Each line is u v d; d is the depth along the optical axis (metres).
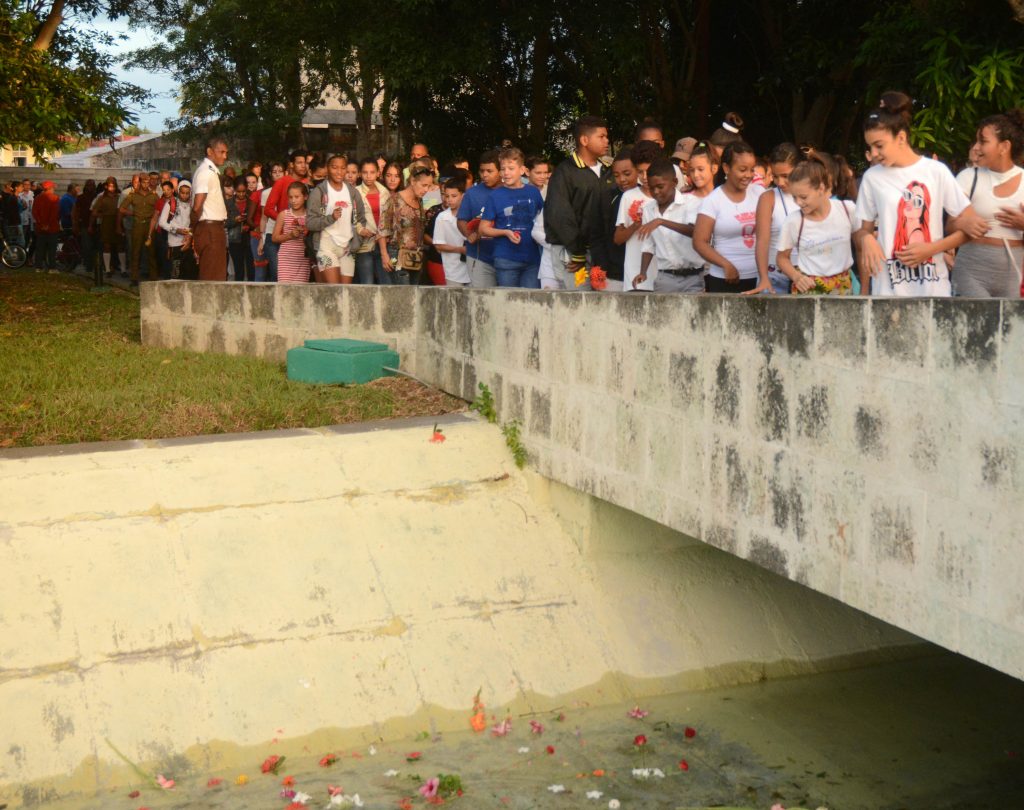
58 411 8.85
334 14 19.91
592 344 7.44
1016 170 5.70
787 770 6.50
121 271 21.84
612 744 6.75
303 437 8.45
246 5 27.03
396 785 6.15
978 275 5.83
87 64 19.25
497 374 8.82
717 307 6.07
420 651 7.17
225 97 38.31
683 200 8.03
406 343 10.40
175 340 12.70
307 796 6.00
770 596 8.23
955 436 4.55
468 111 22.75
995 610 4.41
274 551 7.44
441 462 8.37
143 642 6.75
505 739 6.77
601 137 8.92
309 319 11.27
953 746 6.89
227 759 6.38
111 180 19.67
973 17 11.35
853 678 7.90
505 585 7.72
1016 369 4.26
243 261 16.84
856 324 5.05
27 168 34.06
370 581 7.46
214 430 8.76
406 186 13.48
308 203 12.02
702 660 7.73
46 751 6.14
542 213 9.34
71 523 7.21
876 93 12.84
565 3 18.14
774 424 5.64
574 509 8.04
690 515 6.42
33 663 6.48
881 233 5.79
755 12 17.89
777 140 19.23
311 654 6.96
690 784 6.28
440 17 18.83
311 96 36.56
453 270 11.34
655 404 6.73
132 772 6.18
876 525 5.00
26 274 20.66
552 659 7.39
